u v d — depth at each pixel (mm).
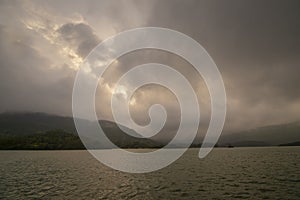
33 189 43469
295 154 137750
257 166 75250
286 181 46656
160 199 35844
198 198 35875
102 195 38719
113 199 36125
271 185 43344
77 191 41781
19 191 41719
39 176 60625
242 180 49688
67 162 106938
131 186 46188
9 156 155875
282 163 82375
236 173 60531
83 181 52469
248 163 86625
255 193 37812
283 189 39906
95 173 66688
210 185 45375
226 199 34938
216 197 36219
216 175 58156
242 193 38125
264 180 48625
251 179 50438
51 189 43469
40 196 38031
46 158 136125
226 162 94500
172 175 60188
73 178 57031
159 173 64625
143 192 40688
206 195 37562
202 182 48844
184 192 40031
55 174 64562
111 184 48469
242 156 130500
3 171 72188
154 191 41312
